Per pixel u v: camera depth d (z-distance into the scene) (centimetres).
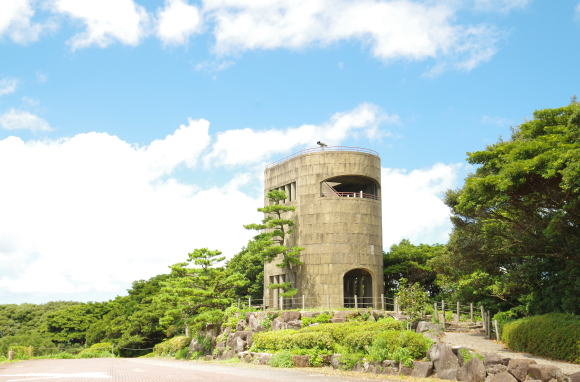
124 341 6072
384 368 2134
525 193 2245
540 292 2877
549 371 1589
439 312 3806
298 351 2634
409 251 5481
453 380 1884
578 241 2386
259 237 4444
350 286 4700
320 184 4506
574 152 1884
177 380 2109
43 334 8175
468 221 3041
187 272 4334
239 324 3853
